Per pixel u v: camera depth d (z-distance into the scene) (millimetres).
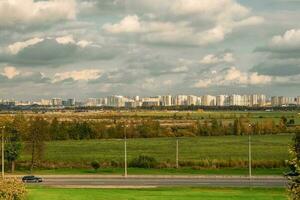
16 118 159375
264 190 72875
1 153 120688
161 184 85875
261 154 152625
